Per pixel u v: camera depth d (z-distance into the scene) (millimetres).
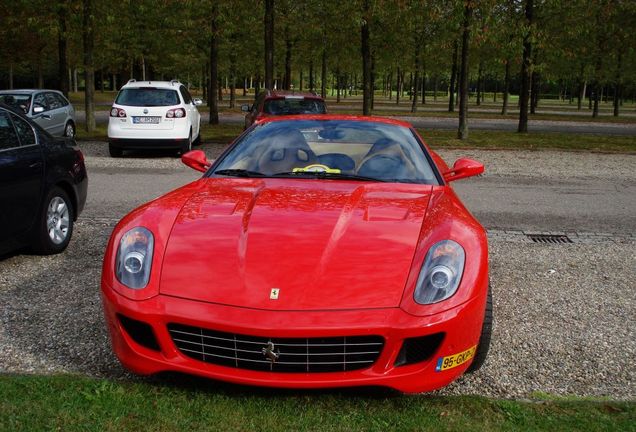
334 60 42812
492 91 116562
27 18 19391
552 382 3361
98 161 12758
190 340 2820
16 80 57406
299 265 2879
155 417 2684
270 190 3695
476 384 3307
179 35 32188
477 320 2887
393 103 57750
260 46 34406
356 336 2711
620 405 2977
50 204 5629
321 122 4664
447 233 3107
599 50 29406
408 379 2754
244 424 2652
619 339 4008
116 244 3121
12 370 3297
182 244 3064
